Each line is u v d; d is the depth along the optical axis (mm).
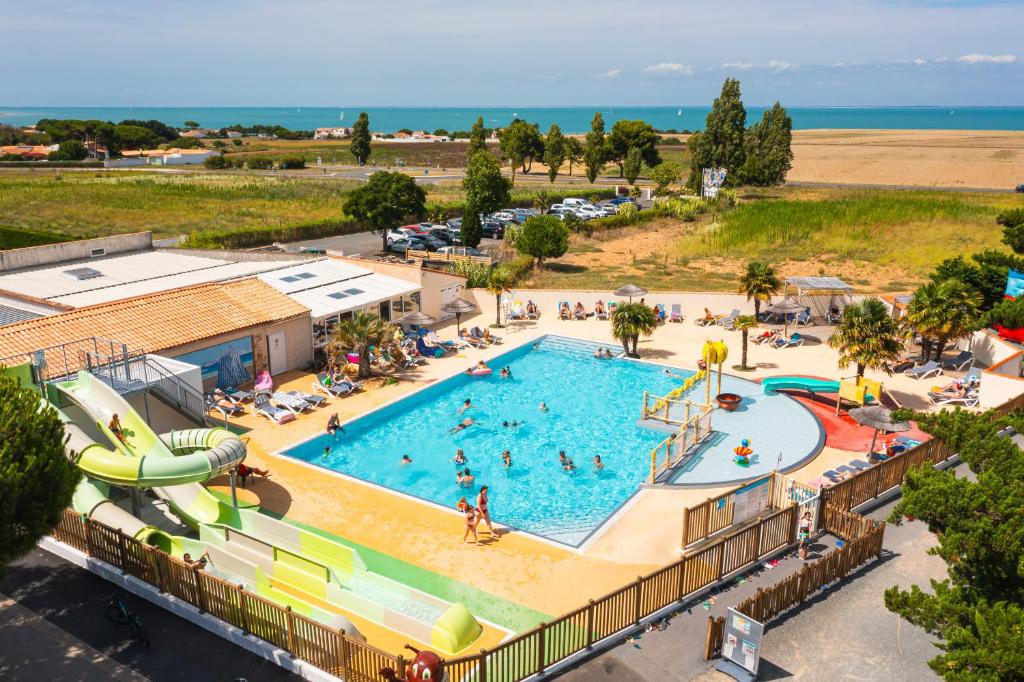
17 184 97812
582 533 22141
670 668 15273
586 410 32688
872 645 16109
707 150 101500
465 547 20906
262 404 30391
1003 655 10789
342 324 34344
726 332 43656
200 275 39562
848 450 27781
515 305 46750
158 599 17047
